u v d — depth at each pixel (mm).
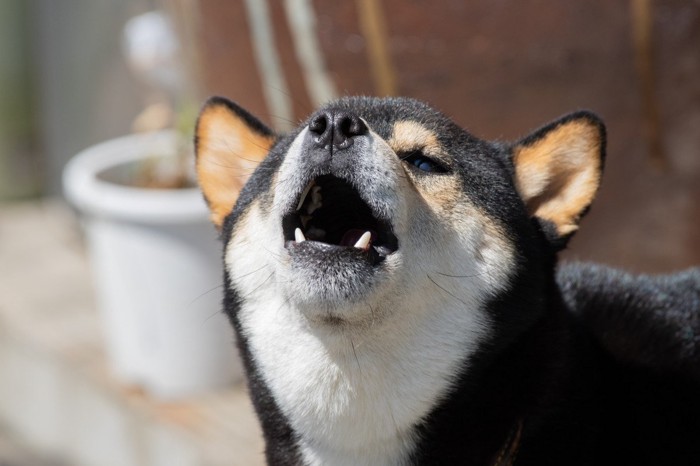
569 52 4691
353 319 3055
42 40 9859
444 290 3174
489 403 3225
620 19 4645
